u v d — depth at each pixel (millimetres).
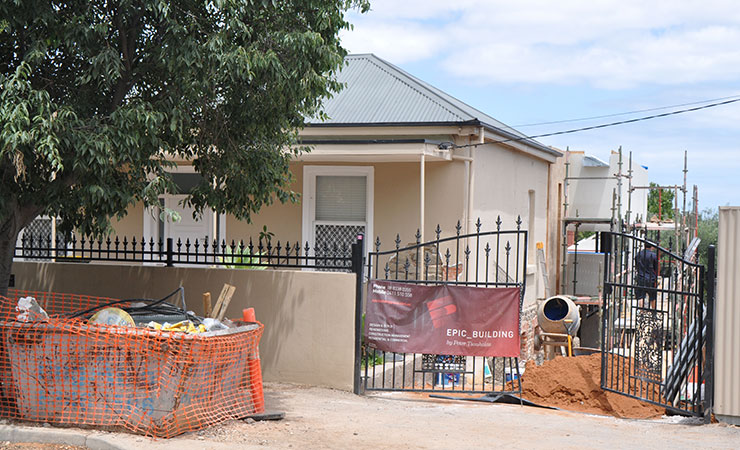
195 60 7512
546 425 8281
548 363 10570
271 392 9438
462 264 14445
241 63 7488
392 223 14812
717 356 8461
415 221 14711
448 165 14641
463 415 8680
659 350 9242
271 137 9430
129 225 15867
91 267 10781
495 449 6953
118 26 7840
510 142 16641
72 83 8070
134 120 7324
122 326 6867
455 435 7500
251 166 9195
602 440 7547
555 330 17375
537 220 20219
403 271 14586
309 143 13344
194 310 10367
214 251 10320
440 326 9734
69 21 7254
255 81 8195
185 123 8609
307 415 8109
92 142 6906
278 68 7840
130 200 7680
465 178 14547
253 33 8266
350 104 15516
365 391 9883
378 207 14891
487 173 15656
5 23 6922
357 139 14523
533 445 7191
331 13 8492
